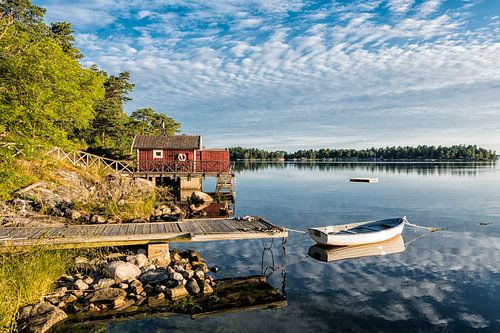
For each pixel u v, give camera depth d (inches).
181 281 359.3
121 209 633.6
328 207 971.3
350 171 2910.9
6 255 345.7
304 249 534.9
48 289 320.2
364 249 535.8
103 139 1471.5
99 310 307.1
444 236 633.6
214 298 345.1
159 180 1307.8
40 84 439.5
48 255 344.5
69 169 877.2
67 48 1253.7
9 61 412.2
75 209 604.7
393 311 332.8
